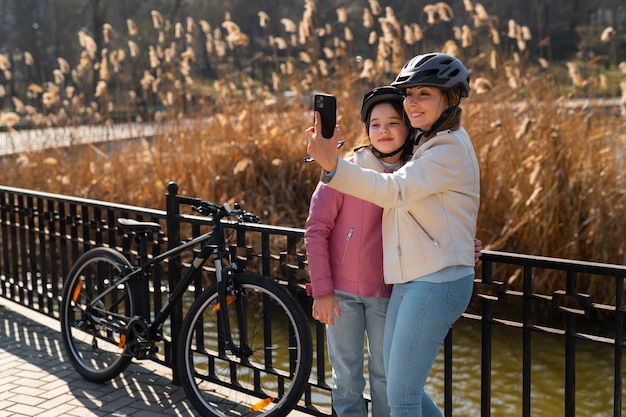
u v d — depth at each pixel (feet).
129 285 14.73
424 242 9.18
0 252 31.96
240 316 12.83
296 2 139.54
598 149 25.75
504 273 25.18
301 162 31.22
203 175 31.42
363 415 11.15
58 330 18.78
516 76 28.27
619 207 24.32
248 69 36.55
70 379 15.48
